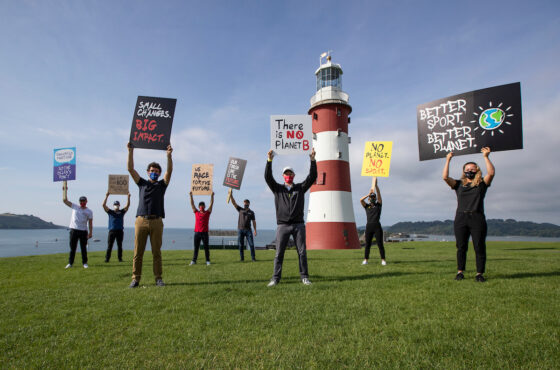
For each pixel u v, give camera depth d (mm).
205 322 3910
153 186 6730
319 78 32156
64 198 9961
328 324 3801
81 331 3676
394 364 2725
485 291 5168
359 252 16516
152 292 5629
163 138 7148
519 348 2988
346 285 5980
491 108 7305
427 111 8141
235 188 12539
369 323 3773
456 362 2730
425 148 8062
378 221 9703
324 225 27641
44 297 5316
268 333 3525
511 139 7027
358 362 2783
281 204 6664
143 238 6445
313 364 2738
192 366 2760
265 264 10219
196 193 12727
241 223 12133
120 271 8633
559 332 3350
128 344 3271
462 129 7594
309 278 7043
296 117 7539
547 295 4867
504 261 9695
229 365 2773
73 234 9867
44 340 3416
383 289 5531
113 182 13117
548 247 19312
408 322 3803
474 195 6367
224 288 5805
